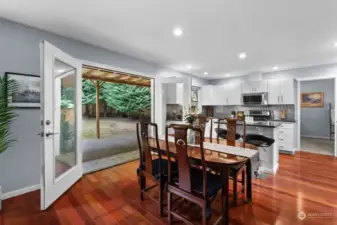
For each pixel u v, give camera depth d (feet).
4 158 7.14
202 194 5.03
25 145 7.65
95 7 6.25
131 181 8.95
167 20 7.13
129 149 15.17
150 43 9.62
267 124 10.82
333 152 14.53
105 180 9.04
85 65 9.61
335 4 5.88
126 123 33.83
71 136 8.93
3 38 7.07
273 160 9.85
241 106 18.86
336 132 13.38
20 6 6.21
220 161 5.21
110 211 6.40
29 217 5.99
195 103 20.42
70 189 8.04
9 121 6.94
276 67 15.02
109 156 13.08
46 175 6.49
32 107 7.80
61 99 8.46
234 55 11.65
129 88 35.91
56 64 7.55
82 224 5.68
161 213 6.09
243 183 7.67
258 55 11.60
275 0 5.71
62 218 5.96
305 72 14.83
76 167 8.81
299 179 9.11
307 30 7.89
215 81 21.03
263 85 16.20
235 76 19.24
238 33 8.27
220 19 6.99
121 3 6.00
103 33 8.41
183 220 5.33
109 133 23.77
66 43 8.79
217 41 9.27
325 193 7.66
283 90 15.15
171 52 11.10
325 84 20.92
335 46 9.84
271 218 5.98
